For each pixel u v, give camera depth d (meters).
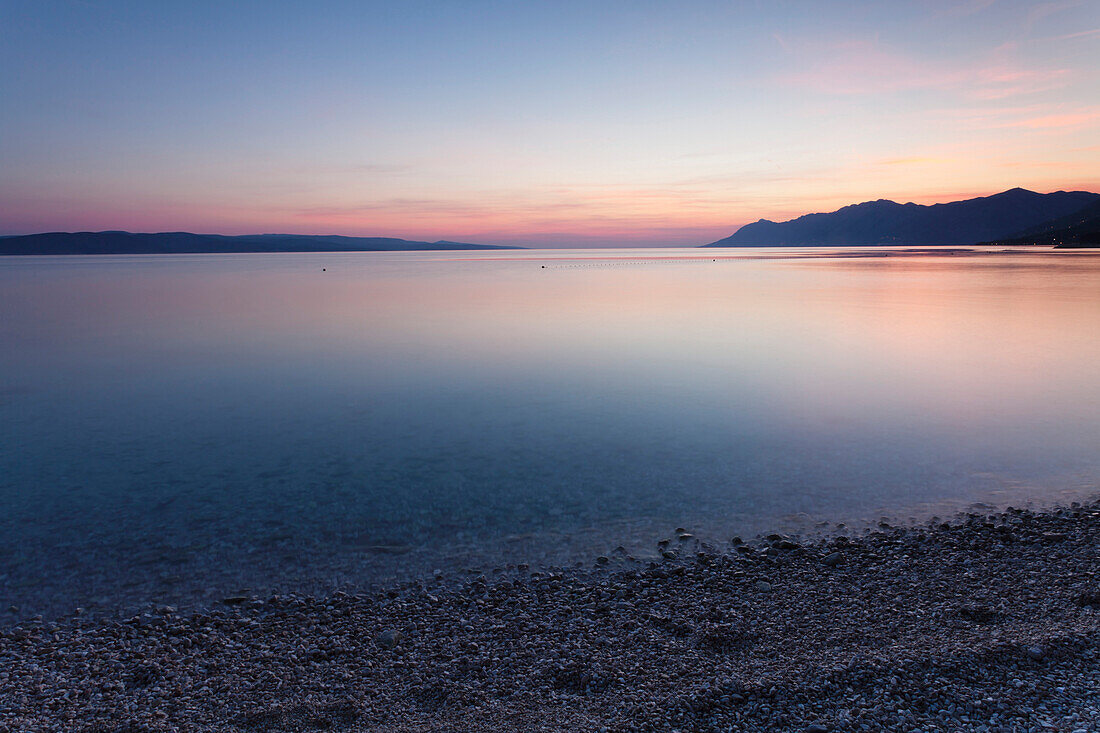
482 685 5.27
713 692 4.91
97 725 4.91
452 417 15.55
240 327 34.09
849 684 4.93
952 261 121.19
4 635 6.48
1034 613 5.98
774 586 6.93
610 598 6.85
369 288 68.19
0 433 14.55
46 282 83.06
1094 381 18.33
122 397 18.05
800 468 11.45
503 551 8.33
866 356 23.11
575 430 14.25
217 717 4.97
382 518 9.61
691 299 50.41
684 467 11.67
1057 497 9.69
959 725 4.42
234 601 7.14
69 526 9.47
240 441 13.80
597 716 4.72
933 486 10.38
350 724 4.80
